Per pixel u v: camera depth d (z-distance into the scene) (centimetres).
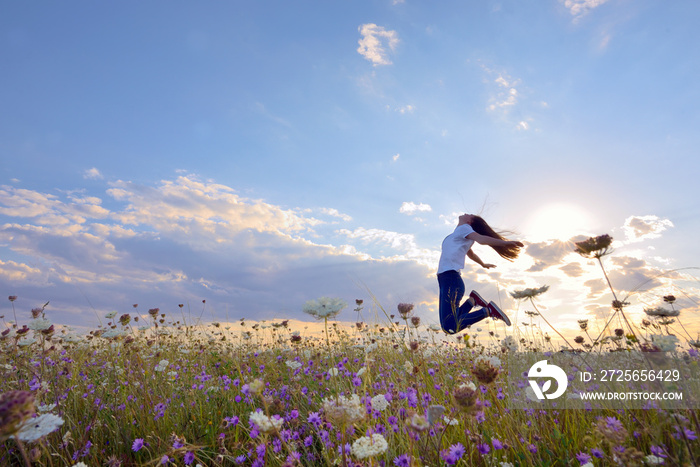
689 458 148
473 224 634
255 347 638
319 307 230
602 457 169
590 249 237
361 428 217
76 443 243
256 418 164
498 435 215
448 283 552
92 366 478
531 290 296
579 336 333
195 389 363
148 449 250
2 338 458
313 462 215
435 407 173
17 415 116
